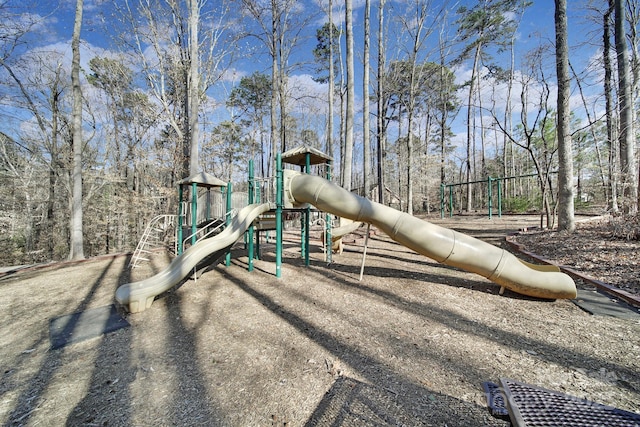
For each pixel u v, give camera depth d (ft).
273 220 23.94
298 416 6.38
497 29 51.80
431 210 84.69
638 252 16.47
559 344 9.11
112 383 7.85
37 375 8.32
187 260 15.57
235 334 10.78
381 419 6.15
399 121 71.72
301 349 9.43
